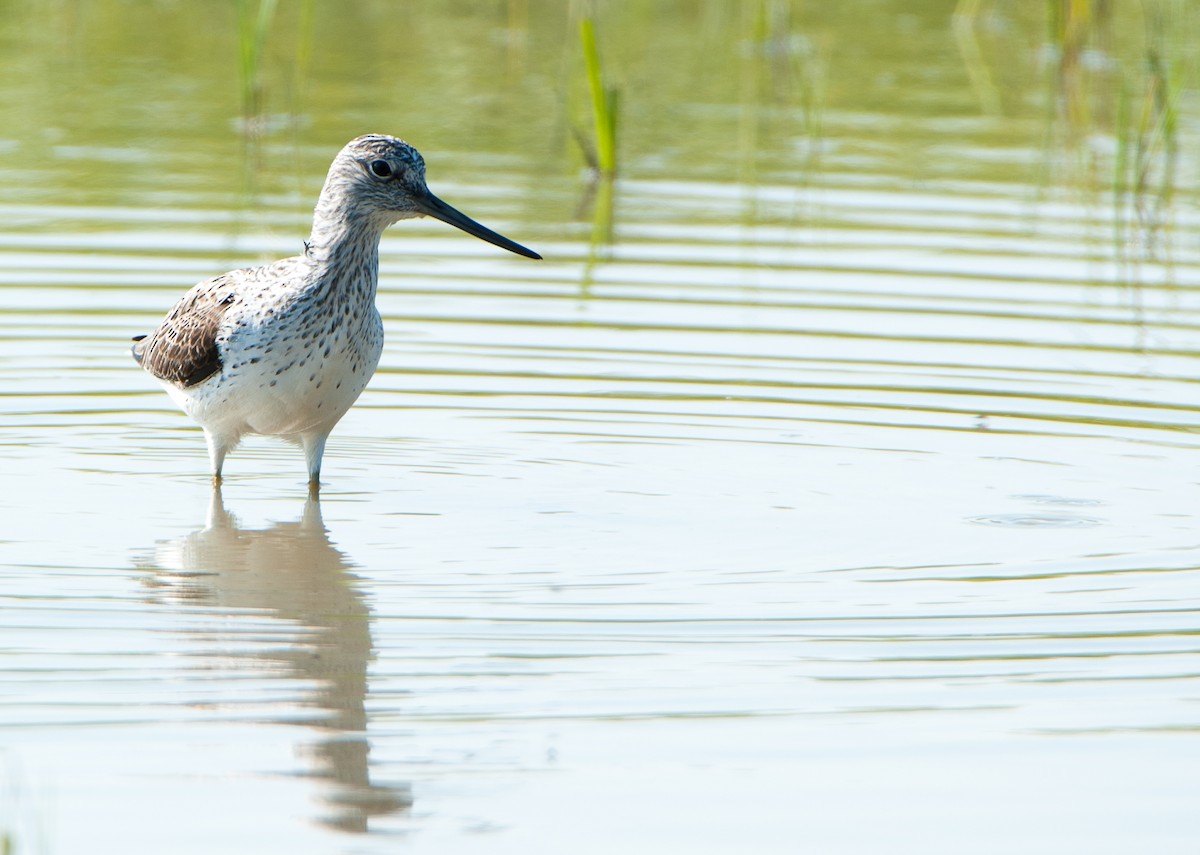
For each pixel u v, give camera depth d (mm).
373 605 10367
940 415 14164
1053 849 7656
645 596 10539
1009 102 24188
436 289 17234
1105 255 18344
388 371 15086
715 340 15852
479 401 14492
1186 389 14680
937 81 25250
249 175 20141
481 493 12633
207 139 21500
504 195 19969
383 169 12281
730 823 7852
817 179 20891
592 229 19016
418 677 9312
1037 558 11219
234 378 12172
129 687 9125
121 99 23094
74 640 9750
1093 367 15211
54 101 22828
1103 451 13383
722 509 12242
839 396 14570
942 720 8828
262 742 8555
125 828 7727
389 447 13547
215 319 12258
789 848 7656
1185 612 10258
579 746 8539
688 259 18094
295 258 12445
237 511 12242
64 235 18000
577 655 9602
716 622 10086
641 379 14953
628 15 28766
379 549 11430
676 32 27766
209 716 8812
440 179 20406
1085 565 11086
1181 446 13469
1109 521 11961
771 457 13336
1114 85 24625
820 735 8672
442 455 13430
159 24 27266
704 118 23328
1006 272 17750
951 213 19672
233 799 8016
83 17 27500
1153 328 16172
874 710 8945
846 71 25719
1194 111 23500
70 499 12359
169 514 12148
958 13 29422
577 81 24750
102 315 16109
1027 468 13047
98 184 19688
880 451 13453
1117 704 9016
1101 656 9625
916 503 12336
